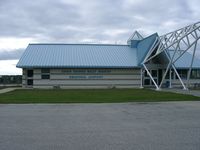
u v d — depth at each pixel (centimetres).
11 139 695
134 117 1062
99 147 616
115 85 3372
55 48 3684
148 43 3422
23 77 3344
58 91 2653
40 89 3011
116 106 1451
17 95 2119
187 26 2492
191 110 1283
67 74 3306
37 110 1277
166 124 907
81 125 890
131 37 3956
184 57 3669
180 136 727
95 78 3344
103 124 908
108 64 3325
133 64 3369
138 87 3378
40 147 619
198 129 822
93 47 3788
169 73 3488
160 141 672
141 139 693
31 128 839
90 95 2134
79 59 3397
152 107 1405
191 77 3625
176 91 2658
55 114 1142
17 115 1112
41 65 3203
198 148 607
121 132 779
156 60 3488
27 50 3556
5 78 4378
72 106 1448
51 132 780
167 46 2883
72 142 663
